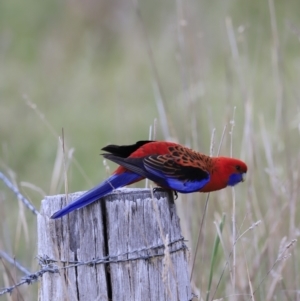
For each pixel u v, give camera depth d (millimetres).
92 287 9055
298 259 14062
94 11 31250
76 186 19297
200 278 12484
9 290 9680
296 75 22266
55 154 20656
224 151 14125
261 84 21922
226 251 12172
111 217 9039
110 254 9039
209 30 26312
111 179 10031
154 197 9180
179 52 16562
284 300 12484
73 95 26203
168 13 29797
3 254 12508
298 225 14016
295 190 13188
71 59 29141
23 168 20531
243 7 27875
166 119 14758
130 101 25047
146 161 10148
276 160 14719
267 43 26453
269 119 19609
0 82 27125
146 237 9094
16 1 32219
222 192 13492
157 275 9125
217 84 22969
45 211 9375
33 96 26141
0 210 14430
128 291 9055
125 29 30688
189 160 10672
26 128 23641
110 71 28031
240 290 12391
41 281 9406
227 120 14586
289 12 29094
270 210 13523
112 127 23203
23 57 30078
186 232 12734
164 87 22594
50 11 32000
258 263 12594
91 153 21875
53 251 9148
